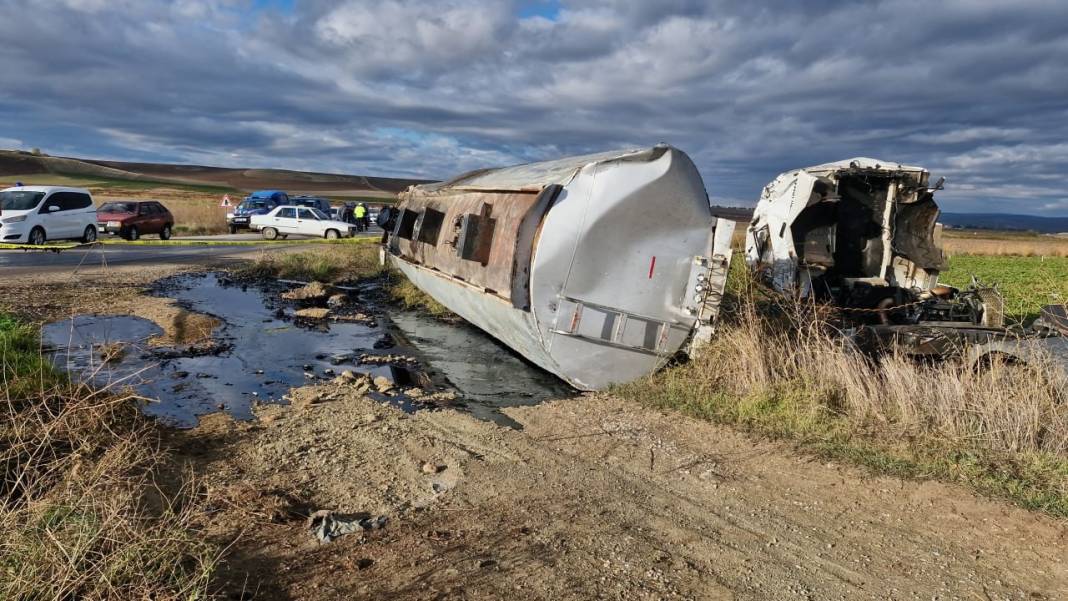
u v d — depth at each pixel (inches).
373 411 277.9
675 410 285.0
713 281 310.7
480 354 403.2
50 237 913.5
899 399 262.2
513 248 298.2
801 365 297.1
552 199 294.0
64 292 521.7
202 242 1058.1
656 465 229.3
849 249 428.5
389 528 177.8
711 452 241.6
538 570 158.6
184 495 188.2
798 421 261.0
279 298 565.3
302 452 229.8
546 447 244.5
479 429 261.4
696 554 169.6
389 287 637.9
